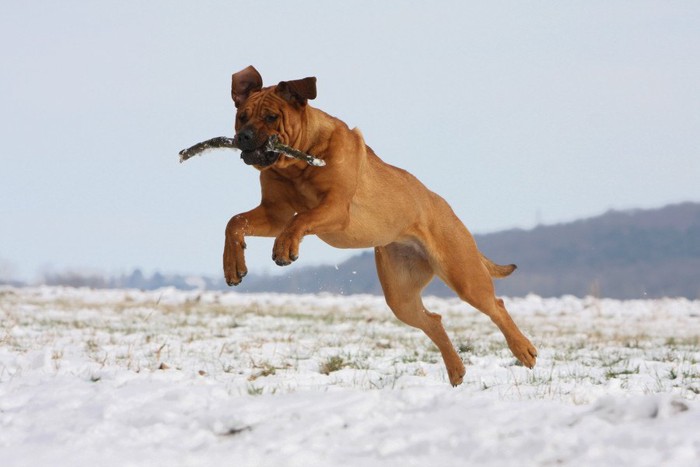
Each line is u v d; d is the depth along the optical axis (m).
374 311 33.06
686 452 6.71
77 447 7.64
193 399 9.39
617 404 8.13
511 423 7.91
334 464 6.98
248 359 14.88
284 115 10.84
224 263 11.05
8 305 29.58
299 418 8.43
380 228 12.08
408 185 12.41
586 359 16.02
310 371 13.57
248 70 11.49
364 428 8.02
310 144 11.20
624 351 17.81
